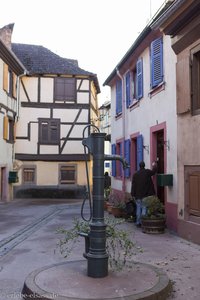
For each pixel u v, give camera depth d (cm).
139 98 1366
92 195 581
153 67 1173
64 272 588
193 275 609
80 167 2558
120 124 1733
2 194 2186
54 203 2170
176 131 996
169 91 1059
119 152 1794
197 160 846
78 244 869
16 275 632
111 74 1778
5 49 1975
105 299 475
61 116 2558
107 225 583
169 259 710
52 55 2667
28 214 1565
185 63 903
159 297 501
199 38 848
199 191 841
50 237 983
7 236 1016
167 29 944
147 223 976
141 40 1262
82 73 2567
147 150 1277
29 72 2505
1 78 2033
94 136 581
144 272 584
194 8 806
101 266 562
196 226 847
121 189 1678
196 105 879
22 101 2527
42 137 2539
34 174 2536
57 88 2561
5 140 2172
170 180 1012
